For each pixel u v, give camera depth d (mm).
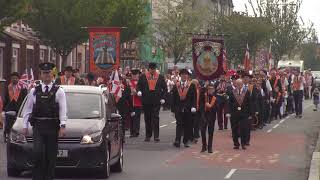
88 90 15953
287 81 38812
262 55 60406
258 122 29766
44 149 12797
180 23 64562
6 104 22797
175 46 64250
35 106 12734
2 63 40250
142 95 23656
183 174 16094
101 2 40594
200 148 21875
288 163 18594
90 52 29625
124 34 46469
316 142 24359
